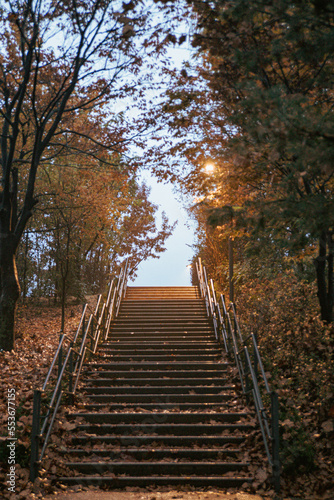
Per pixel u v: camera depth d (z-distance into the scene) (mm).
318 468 5953
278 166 6441
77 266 22219
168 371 9297
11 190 15562
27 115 14055
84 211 18656
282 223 5691
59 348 7336
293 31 5238
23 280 23984
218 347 11125
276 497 5340
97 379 9008
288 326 9336
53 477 5789
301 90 7457
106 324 12438
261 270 12562
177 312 14602
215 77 8109
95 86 12070
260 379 8297
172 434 6980
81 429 7012
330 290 8828
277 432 5758
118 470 6086
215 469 6078
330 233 6645
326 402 7062
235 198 8766
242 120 5078
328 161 4188
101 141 14266
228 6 5461
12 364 10172
